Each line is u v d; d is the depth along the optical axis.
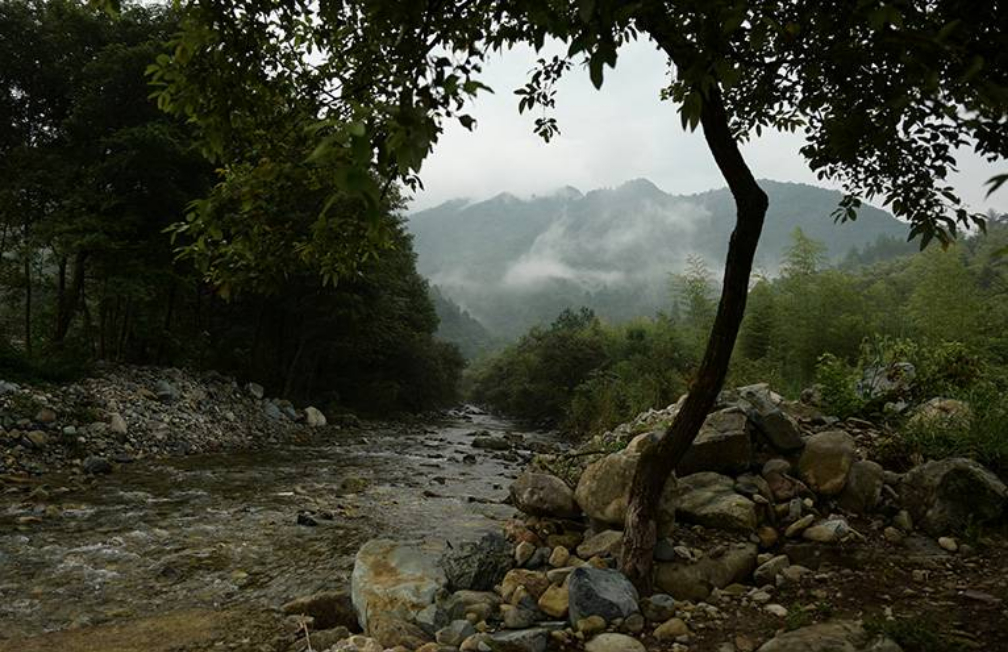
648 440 5.97
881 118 3.45
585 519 6.04
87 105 18.28
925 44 2.16
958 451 6.05
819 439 6.19
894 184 4.08
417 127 1.90
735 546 5.09
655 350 25.88
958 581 4.38
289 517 9.34
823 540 5.12
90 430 14.11
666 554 4.88
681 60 2.58
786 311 18.67
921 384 7.47
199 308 25.75
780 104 4.85
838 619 3.92
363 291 28.64
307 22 4.01
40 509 8.90
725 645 3.87
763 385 8.53
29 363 15.53
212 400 20.36
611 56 2.10
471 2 2.87
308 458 16.59
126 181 18.97
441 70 2.26
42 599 5.70
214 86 3.68
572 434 28.67
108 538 7.74
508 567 5.27
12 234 19.05
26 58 18.12
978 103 2.12
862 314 17.64
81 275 19.80
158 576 6.48
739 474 6.11
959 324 14.27
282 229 4.14
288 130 4.03
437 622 4.58
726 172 4.25
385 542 5.95
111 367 18.86
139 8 20.05
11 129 18.59
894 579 4.49
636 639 4.04
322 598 5.44
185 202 19.23
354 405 37.03
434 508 10.56
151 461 13.92
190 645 4.74
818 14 2.91
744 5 2.25
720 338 4.39
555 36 2.37
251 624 5.19
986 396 6.64
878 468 5.83
